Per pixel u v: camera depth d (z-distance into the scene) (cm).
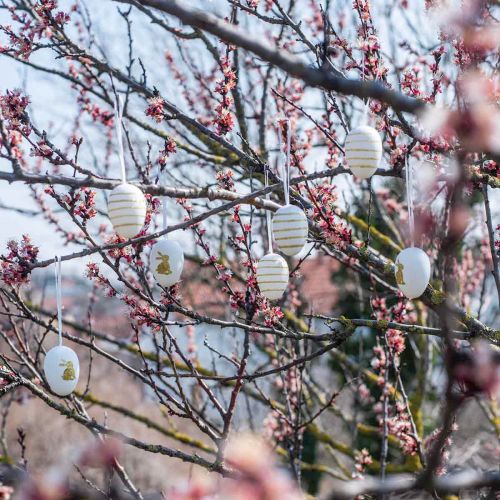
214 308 743
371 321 344
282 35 539
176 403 345
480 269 709
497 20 244
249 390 596
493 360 117
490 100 219
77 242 592
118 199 290
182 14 154
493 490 157
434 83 357
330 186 382
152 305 338
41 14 373
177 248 329
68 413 327
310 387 647
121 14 440
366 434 677
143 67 438
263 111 542
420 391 667
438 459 127
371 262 367
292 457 402
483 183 340
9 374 324
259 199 345
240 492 75
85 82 568
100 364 1284
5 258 311
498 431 636
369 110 357
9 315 348
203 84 578
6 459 554
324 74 156
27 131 309
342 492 126
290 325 633
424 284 305
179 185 630
